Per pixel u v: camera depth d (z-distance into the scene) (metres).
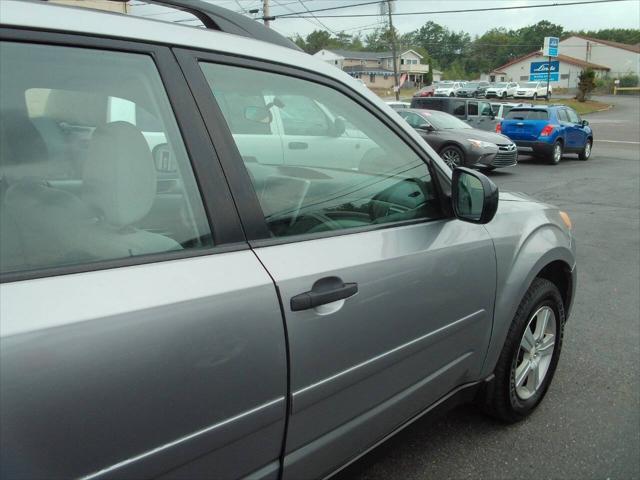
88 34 1.42
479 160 13.09
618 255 6.57
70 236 1.40
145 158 1.55
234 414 1.52
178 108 1.57
